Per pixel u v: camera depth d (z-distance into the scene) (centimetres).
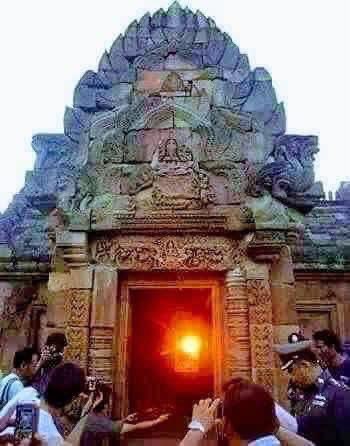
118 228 729
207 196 745
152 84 893
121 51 991
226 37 984
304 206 758
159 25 1027
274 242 693
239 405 206
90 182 768
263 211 708
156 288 748
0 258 995
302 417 350
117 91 917
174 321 975
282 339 692
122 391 684
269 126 867
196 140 796
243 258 729
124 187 761
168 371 1032
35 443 262
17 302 970
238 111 827
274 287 723
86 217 731
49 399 302
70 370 314
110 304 706
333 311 971
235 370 669
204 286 743
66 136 918
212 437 650
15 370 484
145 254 735
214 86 877
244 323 692
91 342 688
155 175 762
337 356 481
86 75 959
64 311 739
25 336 956
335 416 325
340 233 1064
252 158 788
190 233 741
